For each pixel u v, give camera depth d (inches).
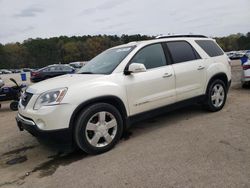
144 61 196.2
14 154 184.4
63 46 4645.7
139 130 208.8
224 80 250.7
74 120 162.1
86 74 192.5
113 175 139.3
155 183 128.3
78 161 161.8
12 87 344.5
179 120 226.4
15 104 342.3
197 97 225.5
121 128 178.5
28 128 167.5
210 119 221.8
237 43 4330.7
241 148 159.8
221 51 254.7
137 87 186.1
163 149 166.7
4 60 4579.2
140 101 188.2
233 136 179.3
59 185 135.2
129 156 160.9
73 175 144.1
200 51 232.2
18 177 149.3
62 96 157.8
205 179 128.3
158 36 221.5
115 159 158.6
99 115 167.9
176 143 174.7
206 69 230.4
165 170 139.7
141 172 139.7
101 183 132.7
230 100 290.7
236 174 130.7
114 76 179.5
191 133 191.6
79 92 161.8
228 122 209.9
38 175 149.6
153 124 221.5
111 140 173.3
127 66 186.7
